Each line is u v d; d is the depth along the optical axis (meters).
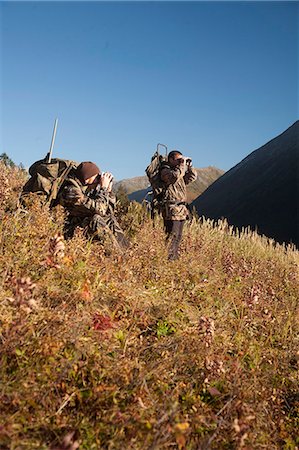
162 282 4.98
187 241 7.41
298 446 3.37
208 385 3.42
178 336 3.88
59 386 2.83
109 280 4.41
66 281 3.99
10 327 2.91
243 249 10.59
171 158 6.95
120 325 3.77
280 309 5.65
